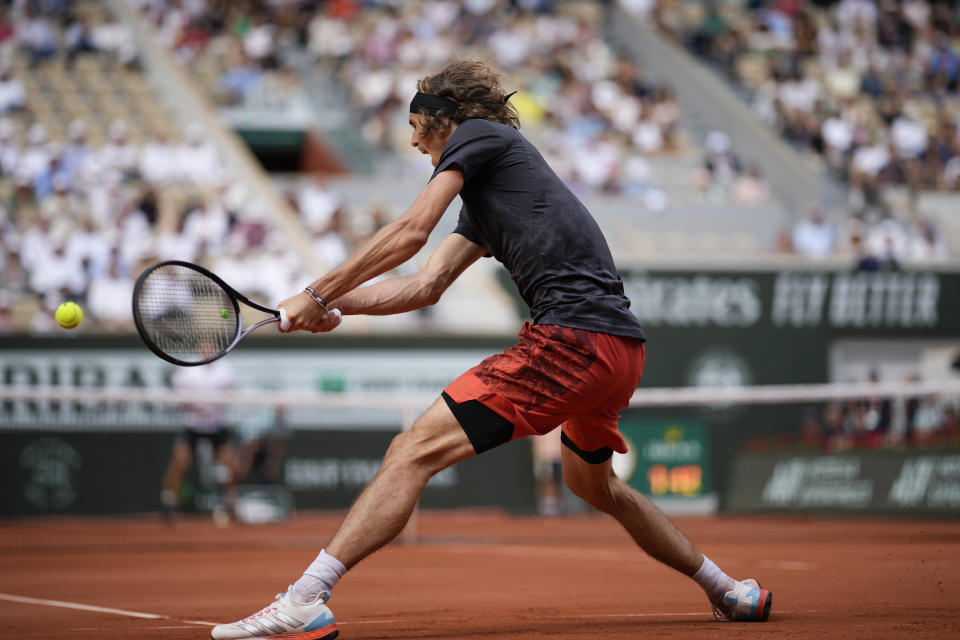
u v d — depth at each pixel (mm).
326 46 36750
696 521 22484
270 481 22219
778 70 37906
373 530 5281
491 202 5613
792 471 23766
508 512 23875
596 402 5566
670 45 38594
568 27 39000
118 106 31406
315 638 5207
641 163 33875
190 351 5539
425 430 5406
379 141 33375
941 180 35031
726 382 26391
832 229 31094
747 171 34781
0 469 21281
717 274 26531
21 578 11148
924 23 41844
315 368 23000
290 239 26969
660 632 5605
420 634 5840
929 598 7559
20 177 27734
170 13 36125
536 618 6684
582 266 5559
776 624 5930
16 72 31969
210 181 28797
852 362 27531
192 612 7652
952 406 23000
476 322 25953
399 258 5441
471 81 5820
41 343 21891
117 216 26656
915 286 27750
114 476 21750
